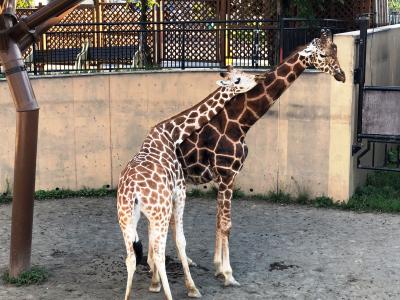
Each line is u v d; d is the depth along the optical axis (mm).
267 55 10438
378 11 12102
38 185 9523
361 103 8922
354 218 8477
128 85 9562
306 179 9219
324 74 8852
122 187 5402
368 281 6324
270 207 9023
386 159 10312
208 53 10555
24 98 6234
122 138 9695
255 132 9352
